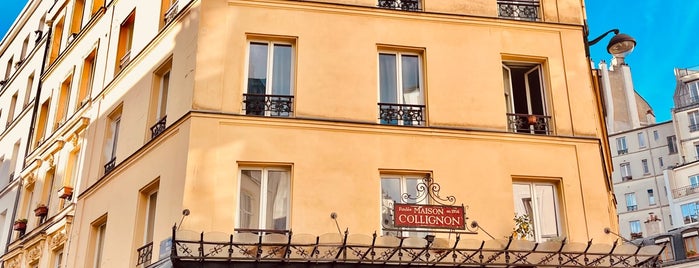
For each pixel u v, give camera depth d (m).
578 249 12.66
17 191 22.98
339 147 13.51
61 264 17.77
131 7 18.61
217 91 13.64
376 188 13.35
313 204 12.98
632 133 73.88
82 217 17.16
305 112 13.75
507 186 13.84
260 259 11.40
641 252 12.54
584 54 15.41
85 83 20.66
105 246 15.41
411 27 14.94
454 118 14.25
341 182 13.24
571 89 15.04
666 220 67.88
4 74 30.03
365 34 14.66
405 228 13.20
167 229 12.90
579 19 15.81
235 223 12.78
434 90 14.45
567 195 13.98
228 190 12.81
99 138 17.89
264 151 13.24
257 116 13.45
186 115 13.41
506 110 14.88
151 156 14.50
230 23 14.30
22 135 24.72
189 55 14.30
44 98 23.73
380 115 14.15
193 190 12.66
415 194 13.62
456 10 15.37
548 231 13.87
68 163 19.47
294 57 14.43
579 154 14.38
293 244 11.43
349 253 12.03
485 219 13.47
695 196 63.62
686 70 73.62
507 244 12.06
